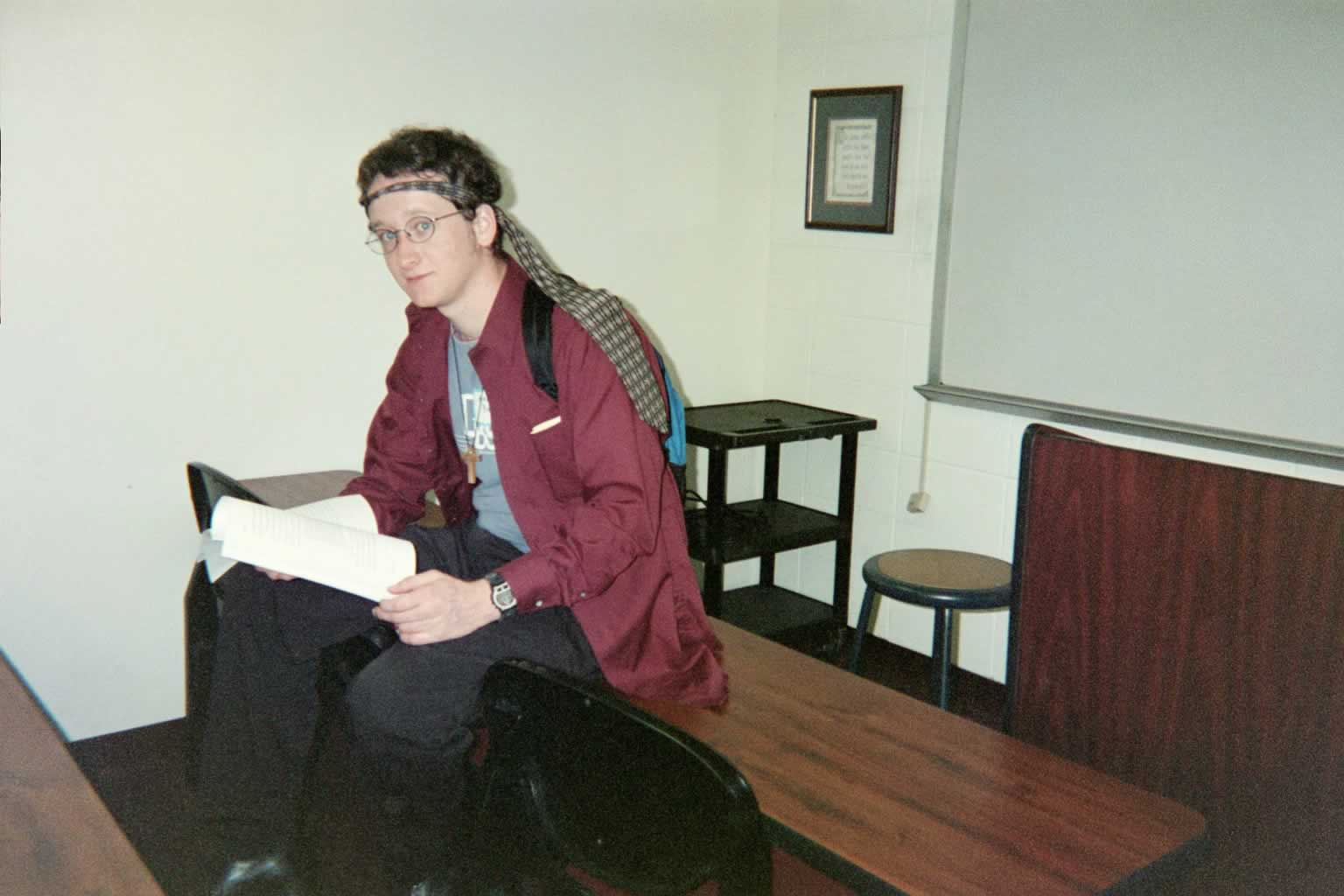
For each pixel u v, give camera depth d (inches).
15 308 96.0
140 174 99.1
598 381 62.3
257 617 70.7
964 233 119.6
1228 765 59.2
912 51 121.6
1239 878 59.4
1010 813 52.8
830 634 133.2
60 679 103.6
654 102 128.0
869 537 134.6
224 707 72.4
